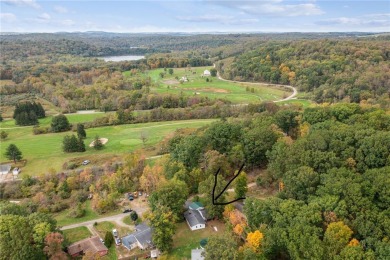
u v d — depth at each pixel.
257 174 76.06
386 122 75.56
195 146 76.31
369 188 50.16
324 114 85.88
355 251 39.97
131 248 56.66
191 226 59.88
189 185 71.50
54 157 104.44
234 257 44.12
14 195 82.69
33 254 50.03
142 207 70.56
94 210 71.50
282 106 129.62
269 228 49.09
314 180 55.19
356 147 63.00
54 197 78.94
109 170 87.00
